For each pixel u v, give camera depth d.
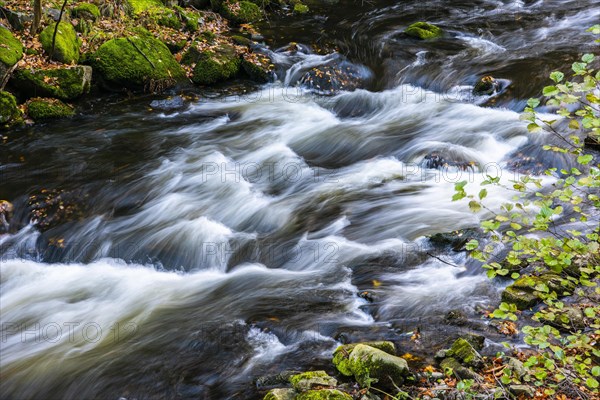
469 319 6.48
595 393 5.07
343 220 8.75
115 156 10.56
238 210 9.19
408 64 13.96
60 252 8.38
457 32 15.59
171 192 9.60
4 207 9.00
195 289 7.55
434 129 11.23
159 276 7.90
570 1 17.33
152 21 14.65
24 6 12.87
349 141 11.16
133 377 6.01
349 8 18.23
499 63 13.33
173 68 13.19
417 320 6.55
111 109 12.23
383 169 10.14
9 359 6.34
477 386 5.36
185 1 16.52
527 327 4.40
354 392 5.49
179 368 6.09
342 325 6.56
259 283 7.54
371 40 15.44
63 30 12.62
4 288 7.68
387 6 18.23
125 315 7.05
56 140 10.98
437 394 5.37
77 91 12.08
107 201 9.38
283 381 5.78
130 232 8.71
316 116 12.26
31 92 11.70
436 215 8.58
